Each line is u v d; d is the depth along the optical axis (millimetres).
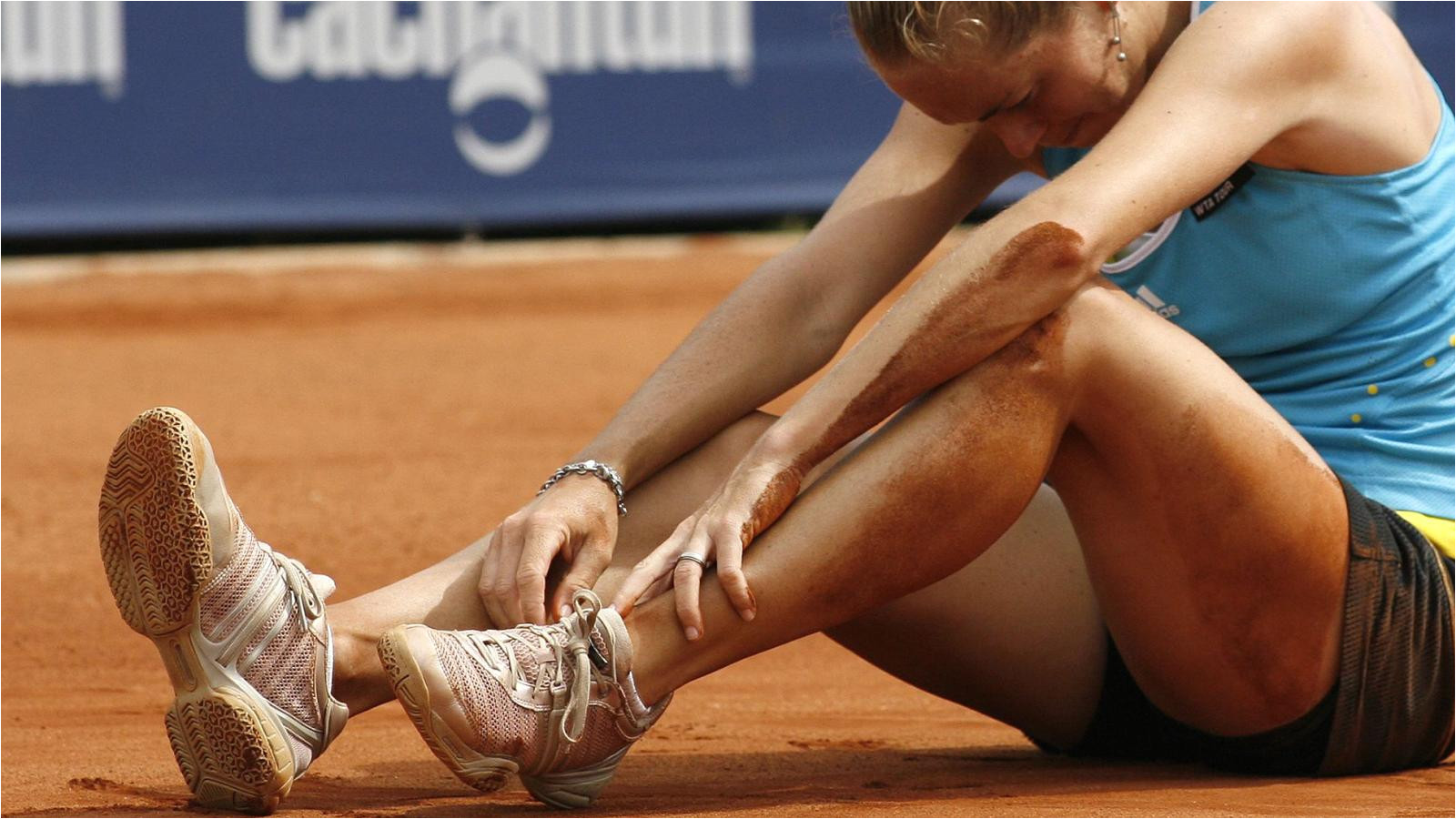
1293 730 7879
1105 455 7230
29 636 13594
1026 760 9023
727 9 44219
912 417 7086
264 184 42188
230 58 41750
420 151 43000
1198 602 7391
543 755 6973
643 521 8133
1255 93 7535
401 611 7582
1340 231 7875
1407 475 8008
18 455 23547
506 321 37719
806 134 44688
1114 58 7785
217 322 37875
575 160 43844
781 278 8797
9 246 43375
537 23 43406
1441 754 8406
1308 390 8242
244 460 23031
